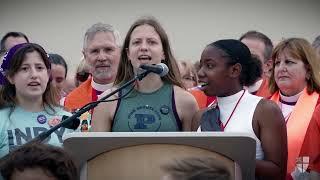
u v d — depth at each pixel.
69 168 2.65
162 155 2.96
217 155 2.97
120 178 2.99
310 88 5.50
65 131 4.99
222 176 2.55
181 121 4.91
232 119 4.40
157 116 4.85
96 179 3.01
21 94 5.05
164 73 4.25
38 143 2.77
